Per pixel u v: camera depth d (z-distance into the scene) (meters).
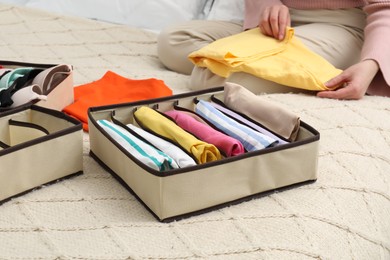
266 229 1.05
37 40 2.13
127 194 1.17
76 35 2.20
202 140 1.22
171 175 1.04
